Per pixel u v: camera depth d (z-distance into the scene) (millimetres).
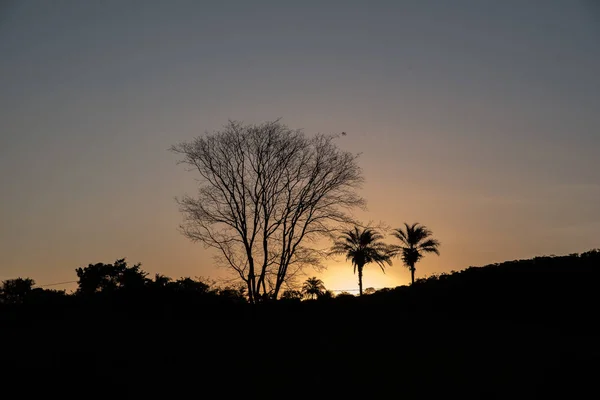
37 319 25422
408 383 15453
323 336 24062
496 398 13820
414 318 29047
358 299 39719
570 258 36875
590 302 27375
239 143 39719
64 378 15492
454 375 16172
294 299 37906
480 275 37250
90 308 27953
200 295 32344
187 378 16156
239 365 18062
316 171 39812
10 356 17625
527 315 27281
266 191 39750
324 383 15680
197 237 39562
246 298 38469
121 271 40781
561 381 14875
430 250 59844
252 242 39406
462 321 27312
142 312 27766
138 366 17328
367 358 19109
